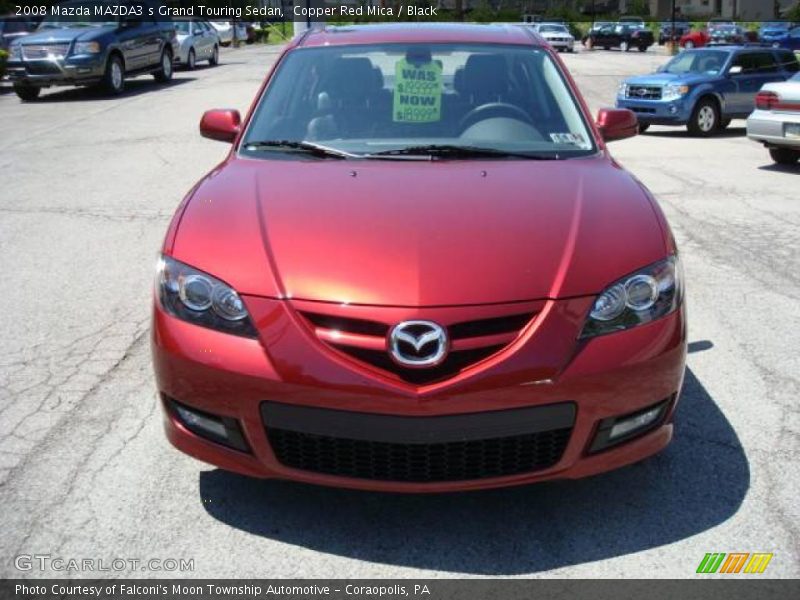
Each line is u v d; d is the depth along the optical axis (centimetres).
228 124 453
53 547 304
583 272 300
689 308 556
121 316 537
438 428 281
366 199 340
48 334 507
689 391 430
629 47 4641
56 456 365
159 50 2061
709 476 350
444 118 425
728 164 1180
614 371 291
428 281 291
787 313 547
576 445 294
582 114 433
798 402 417
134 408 411
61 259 658
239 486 343
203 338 299
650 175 1072
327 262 301
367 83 442
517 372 282
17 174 994
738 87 1612
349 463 293
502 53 461
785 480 346
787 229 776
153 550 303
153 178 970
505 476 293
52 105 1691
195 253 316
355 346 286
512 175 367
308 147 407
